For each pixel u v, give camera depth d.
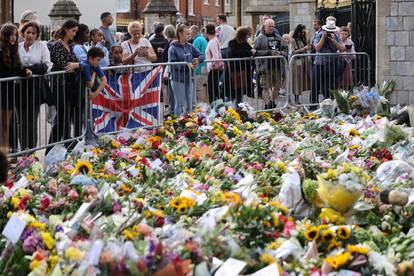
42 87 11.34
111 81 12.60
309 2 35.09
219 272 5.48
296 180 7.49
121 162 9.78
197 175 8.97
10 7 28.67
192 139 11.52
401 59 16.80
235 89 15.10
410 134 10.96
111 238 5.86
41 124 12.29
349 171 7.55
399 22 16.78
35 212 7.38
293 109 15.55
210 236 5.69
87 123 12.08
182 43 14.82
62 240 6.12
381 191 7.50
